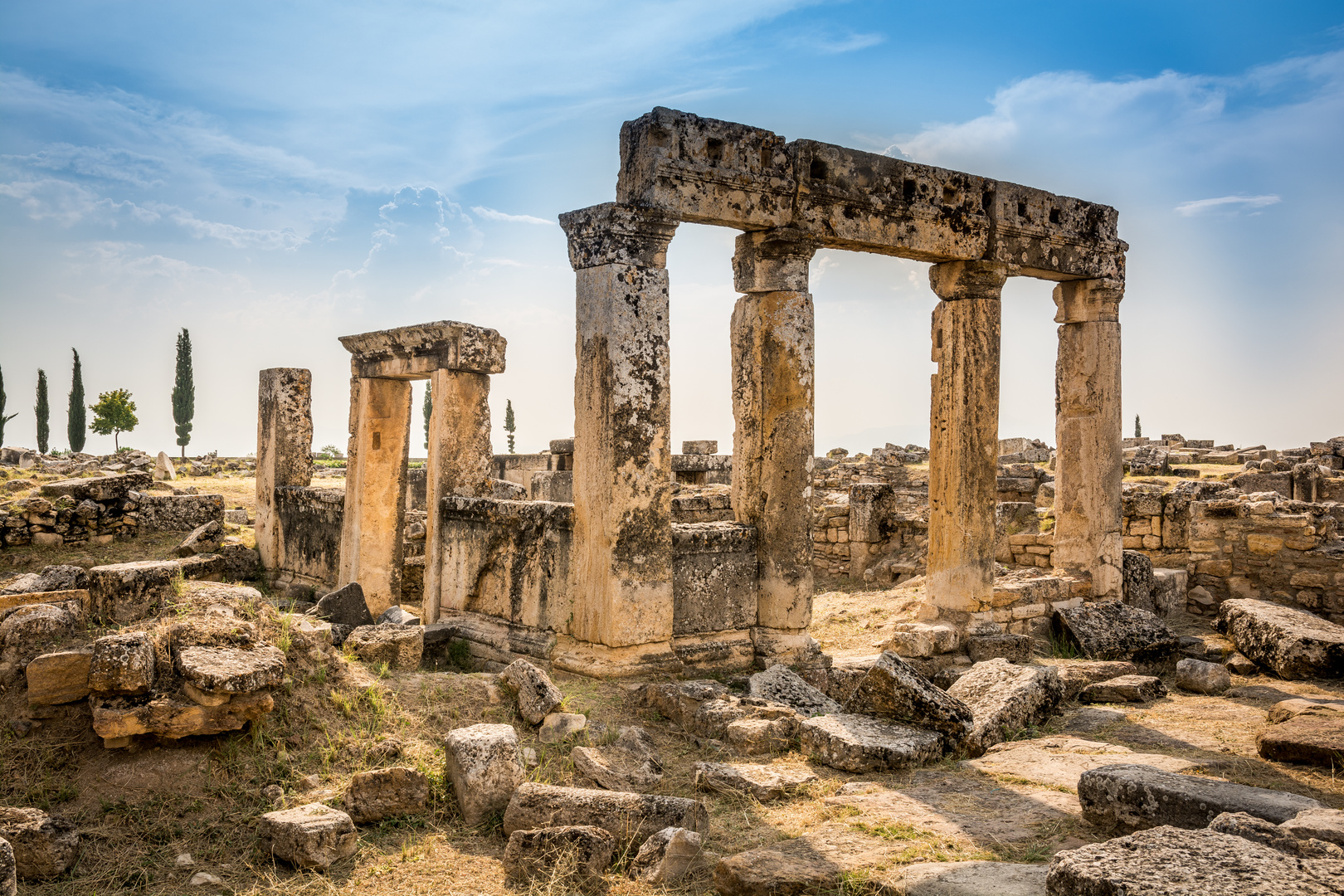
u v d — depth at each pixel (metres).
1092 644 10.89
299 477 14.34
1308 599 12.13
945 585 11.05
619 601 8.66
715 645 9.53
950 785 6.34
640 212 8.76
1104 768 5.63
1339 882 3.64
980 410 10.99
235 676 5.80
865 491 17.19
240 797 5.61
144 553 14.21
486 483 11.52
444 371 11.20
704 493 16.36
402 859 5.25
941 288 11.15
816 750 6.95
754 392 10.01
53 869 4.86
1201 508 13.19
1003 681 8.24
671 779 6.60
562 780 6.39
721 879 4.79
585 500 8.94
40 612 6.29
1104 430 12.40
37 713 5.77
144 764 5.65
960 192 10.95
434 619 11.02
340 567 12.81
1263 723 8.06
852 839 5.30
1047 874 4.25
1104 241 12.34
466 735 5.98
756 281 9.87
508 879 5.05
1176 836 4.10
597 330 8.80
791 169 9.75
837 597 15.36
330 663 6.98
